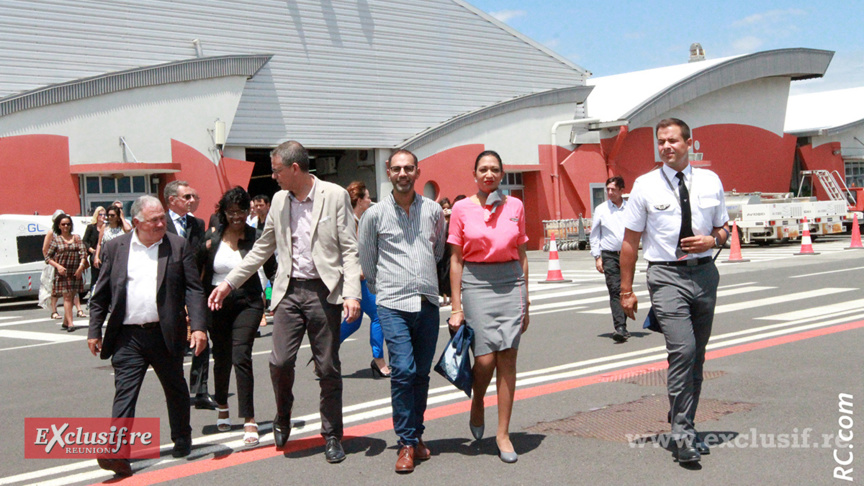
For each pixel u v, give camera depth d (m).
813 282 15.29
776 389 6.79
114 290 5.32
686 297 5.05
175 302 5.42
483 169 5.21
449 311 13.78
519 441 5.62
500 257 5.17
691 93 36.88
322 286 5.43
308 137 28.17
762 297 13.37
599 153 35.06
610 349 9.28
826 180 38.25
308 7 28.42
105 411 7.27
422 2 31.50
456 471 5.04
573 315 12.41
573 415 6.27
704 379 7.32
